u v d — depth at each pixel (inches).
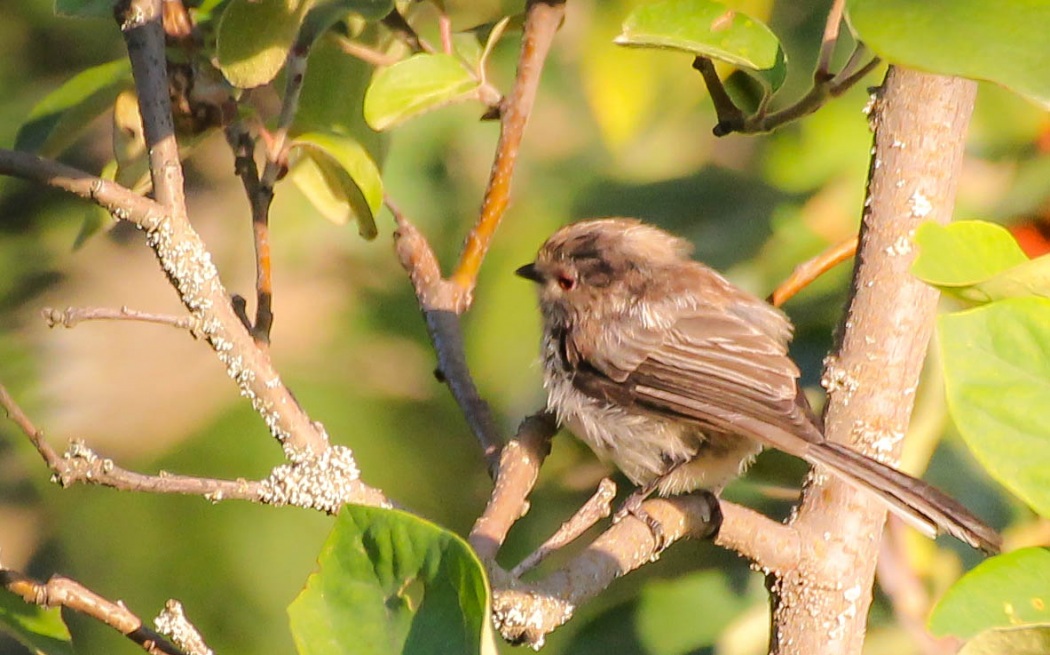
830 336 456.1
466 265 369.4
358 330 534.9
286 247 540.7
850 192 446.6
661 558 434.3
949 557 398.0
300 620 231.9
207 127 333.7
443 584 229.9
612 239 456.1
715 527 318.0
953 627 248.8
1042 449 241.0
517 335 501.0
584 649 413.4
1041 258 246.5
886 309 319.0
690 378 423.5
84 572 532.1
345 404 521.3
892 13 207.9
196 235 299.4
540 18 353.1
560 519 481.7
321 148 327.6
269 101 411.5
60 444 540.7
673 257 456.1
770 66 336.5
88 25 577.0
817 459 316.5
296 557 525.3
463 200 529.0
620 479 484.4
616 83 449.1
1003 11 204.8
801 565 313.9
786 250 453.7
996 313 246.2
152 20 299.0
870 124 323.6
